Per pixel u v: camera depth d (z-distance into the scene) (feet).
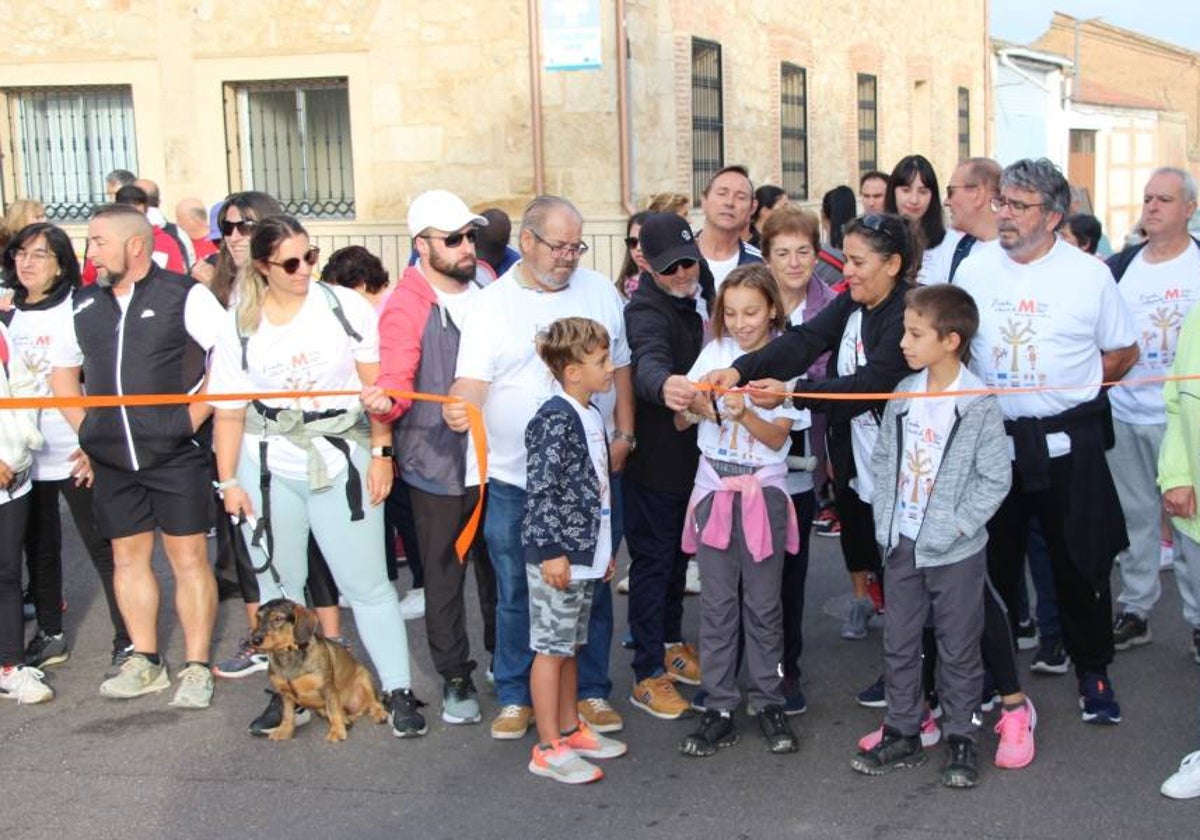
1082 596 17.88
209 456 20.07
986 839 15.14
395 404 17.80
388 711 19.01
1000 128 93.61
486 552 19.80
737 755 17.61
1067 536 17.62
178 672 21.36
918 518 16.53
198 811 16.42
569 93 42.24
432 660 19.66
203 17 43.91
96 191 46.24
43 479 21.54
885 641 17.03
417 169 43.55
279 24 43.57
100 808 16.57
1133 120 119.96
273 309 17.95
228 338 18.04
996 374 17.83
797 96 59.26
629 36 42.55
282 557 18.48
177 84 44.29
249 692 20.40
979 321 17.61
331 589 19.44
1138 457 21.24
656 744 18.04
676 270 18.28
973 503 16.20
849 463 19.17
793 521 17.65
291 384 17.88
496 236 23.97
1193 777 15.97
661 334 18.43
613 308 18.28
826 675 20.53
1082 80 142.72
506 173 43.01
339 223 44.27
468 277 18.37
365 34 43.19
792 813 15.93
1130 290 21.58
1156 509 21.29
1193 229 48.73
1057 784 16.46
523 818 16.01
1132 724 18.24
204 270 26.71
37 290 21.47
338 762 17.72
